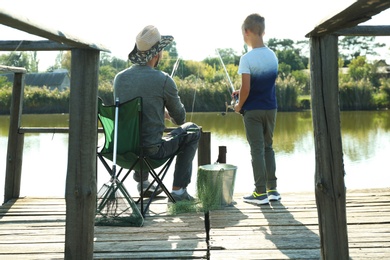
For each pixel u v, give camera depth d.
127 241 2.92
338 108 1.86
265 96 3.76
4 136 10.70
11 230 3.24
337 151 1.86
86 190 1.84
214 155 7.90
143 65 3.60
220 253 2.70
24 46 2.42
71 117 1.83
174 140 3.59
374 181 5.70
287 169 6.62
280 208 3.69
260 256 2.65
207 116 16.39
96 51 1.84
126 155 3.44
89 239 1.87
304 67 31.56
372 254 2.64
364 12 1.42
